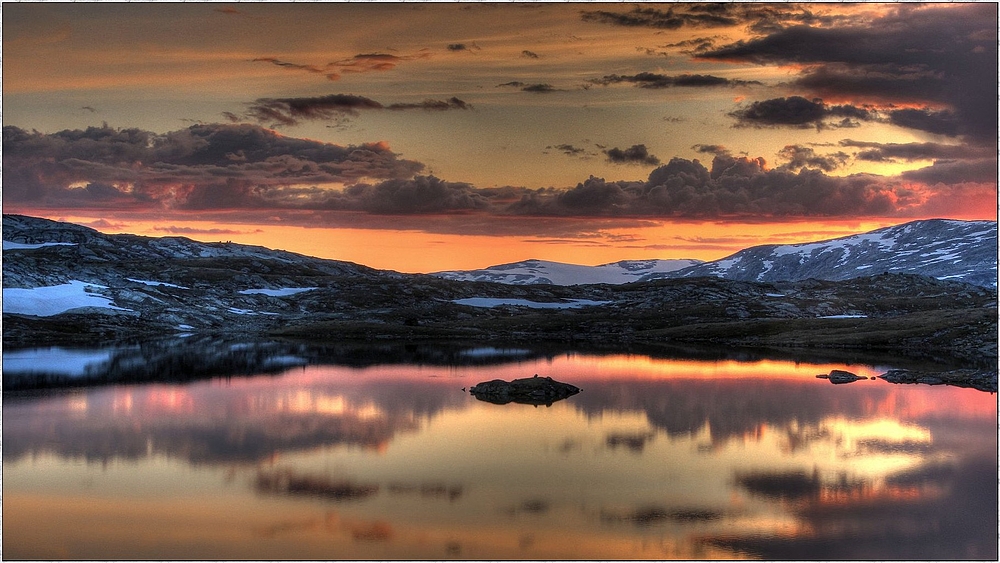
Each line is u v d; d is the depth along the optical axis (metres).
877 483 57.88
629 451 67.94
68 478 58.12
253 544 45.44
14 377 111.31
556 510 51.81
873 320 195.50
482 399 94.94
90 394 96.44
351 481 58.09
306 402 91.94
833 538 46.66
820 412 85.94
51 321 196.62
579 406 90.12
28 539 46.06
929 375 114.12
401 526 48.59
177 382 108.44
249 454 65.81
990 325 168.62
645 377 117.31
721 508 52.28
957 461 64.31
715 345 182.75
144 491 55.22
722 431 75.88
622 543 45.91
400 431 75.56
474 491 55.78
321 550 44.62
